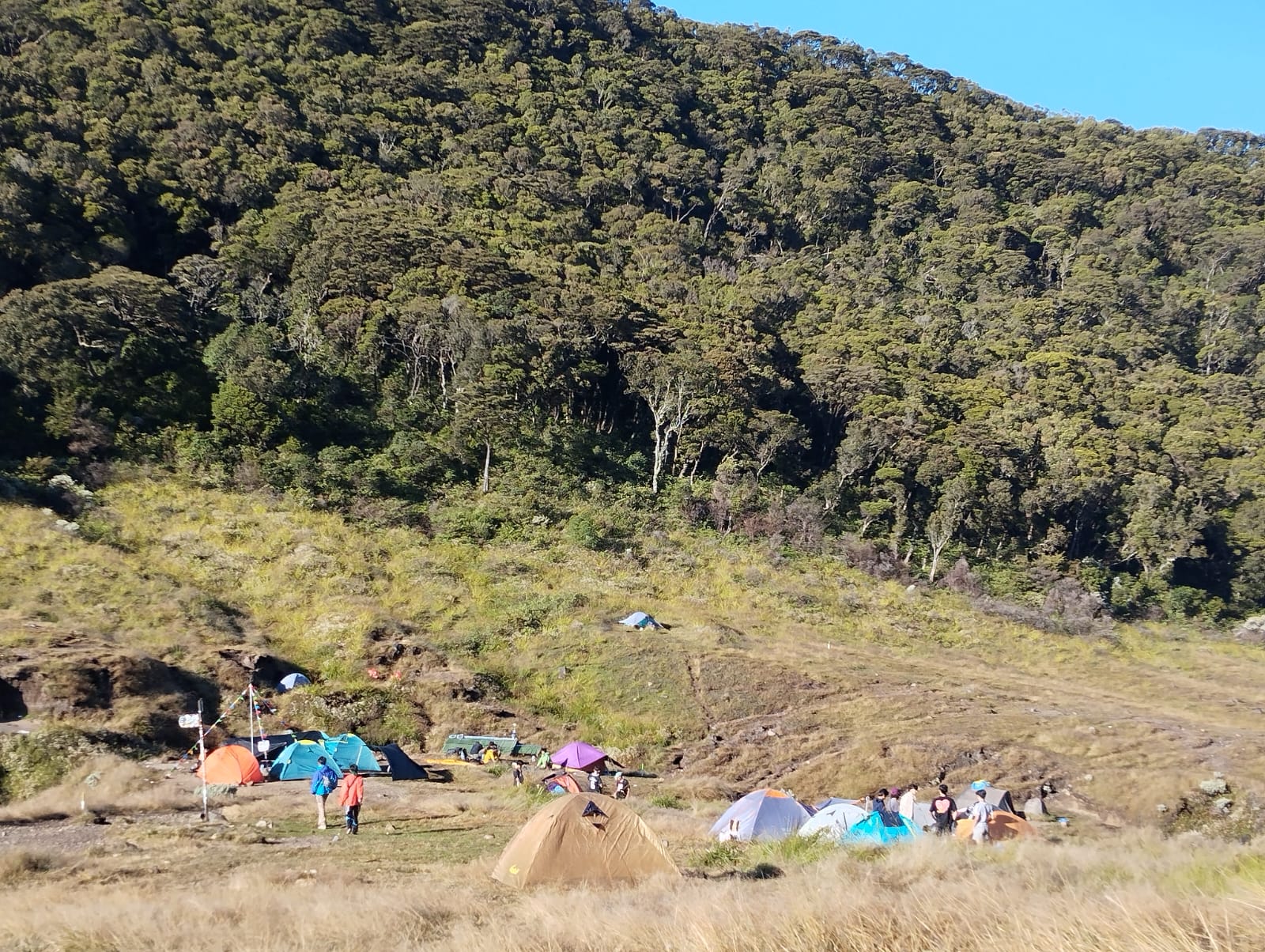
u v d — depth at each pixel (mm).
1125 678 56750
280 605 45969
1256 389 106438
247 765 27406
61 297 58719
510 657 45531
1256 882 8750
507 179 107875
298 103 105000
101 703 32281
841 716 41844
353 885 14109
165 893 13625
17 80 83688
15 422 53594
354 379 69125
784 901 9570
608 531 61719
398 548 53906
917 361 94000
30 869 15680
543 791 26000
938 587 67438
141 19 100312
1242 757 38812
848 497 76562
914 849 14023
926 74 185375
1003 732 40375
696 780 33594
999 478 77625
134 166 79250
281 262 76312
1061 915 7934
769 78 166125
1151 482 80125
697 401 73312
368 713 38062
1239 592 77625
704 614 54312
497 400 65125
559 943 9164
